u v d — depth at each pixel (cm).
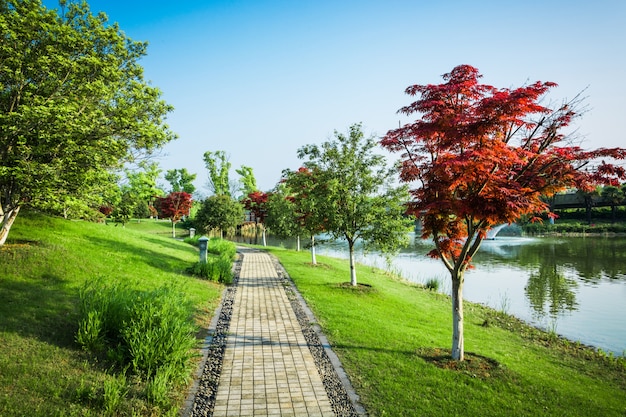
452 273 789
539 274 2500
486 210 653
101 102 1158
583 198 6981
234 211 4062
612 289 2027
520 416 565
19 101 1060
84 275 1083
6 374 540
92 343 661
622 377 882
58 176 998
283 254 2645
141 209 5594
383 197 1420
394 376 672
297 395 594
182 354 648
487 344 1002
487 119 651
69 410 489
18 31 974
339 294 1351
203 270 1514
